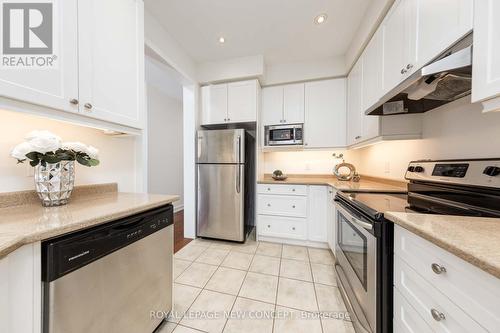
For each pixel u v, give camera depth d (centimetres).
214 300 151
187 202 281
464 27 82
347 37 221
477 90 72
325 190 240
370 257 103
